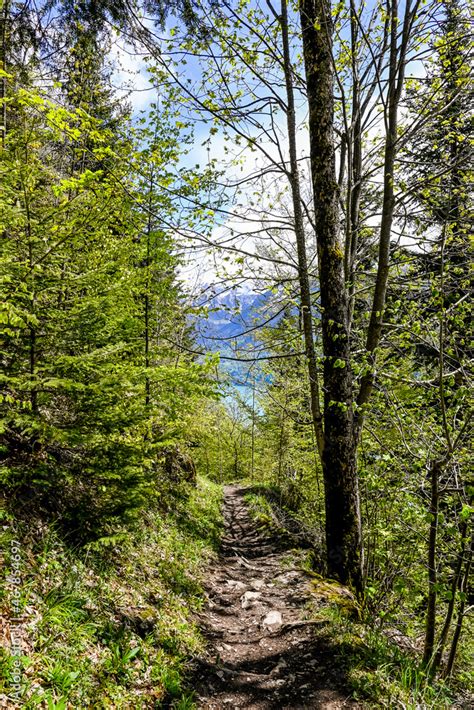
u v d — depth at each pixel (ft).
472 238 22.24
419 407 22.66
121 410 17.54
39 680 9.50
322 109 22.35
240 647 16.98
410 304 22.88
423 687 13.91
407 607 25.70
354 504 22.75
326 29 21.67
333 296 22.88
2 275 13.07
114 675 11.59
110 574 16.26
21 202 14.96
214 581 25.18
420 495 19.53
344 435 22.62
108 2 15.71
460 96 24.08
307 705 12.65
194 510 37.29
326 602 19.86
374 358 23.18
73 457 17.13
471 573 23.61
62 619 11.75
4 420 13.20
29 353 15.62
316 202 23.13
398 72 22.40
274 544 36.88
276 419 55.16
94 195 16.56
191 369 20.16
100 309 16.17
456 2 22.76
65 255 16.17
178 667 13.78
